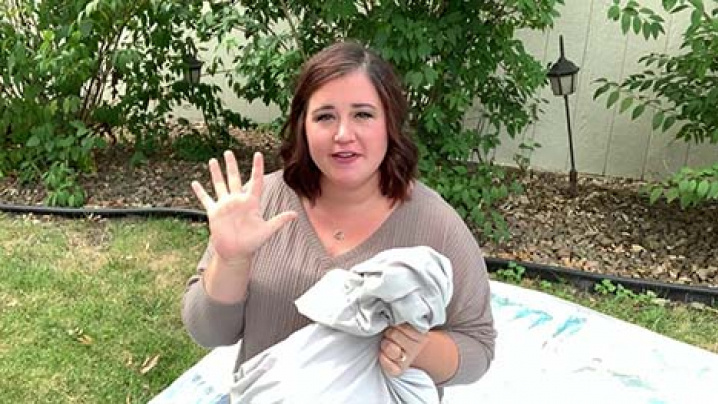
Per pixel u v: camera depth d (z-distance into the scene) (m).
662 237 3.88
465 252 1.75
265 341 1.78
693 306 3.34
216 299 1.71
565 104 4.34
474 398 2.52
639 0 4.23
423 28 3.49
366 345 1.63
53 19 4.22
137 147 4.68
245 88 4.34
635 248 3.78
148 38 4.40
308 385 1.59
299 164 1.76
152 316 3.13
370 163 1.66
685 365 2.69
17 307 3.12
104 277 3.40
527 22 3.91
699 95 3.76
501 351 2.75
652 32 3.47
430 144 3.85
